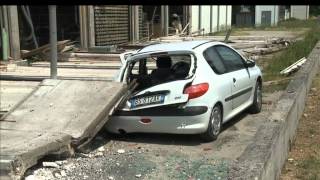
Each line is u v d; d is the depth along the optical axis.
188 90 6.67
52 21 8.07
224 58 7.64
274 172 5.13
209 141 6.93
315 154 6.46
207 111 6.72
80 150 6.49
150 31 25.23
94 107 6.86
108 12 20.08
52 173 5.73
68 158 6.27
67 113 6.84
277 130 5.56
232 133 7.37
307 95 9.81
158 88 6.80
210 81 6.86
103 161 6.22
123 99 7.02
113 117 7.09
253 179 4.13
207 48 7.31
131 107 6.94
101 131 7.44
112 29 20.52
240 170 4.34
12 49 14.52
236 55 8.14
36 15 18.56
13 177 5.27
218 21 37.22
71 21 19.27
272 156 4.95
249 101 8.30
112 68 12.24
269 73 12.98
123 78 7.43
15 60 14.19
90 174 5.73
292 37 25.62
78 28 19.08
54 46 8.20
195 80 6.73
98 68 12.29
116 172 5.79
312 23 45.53
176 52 7.06
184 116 6.66
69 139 6.27
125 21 21.80
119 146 6.91
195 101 6.66
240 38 22.91
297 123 7.61
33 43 16.84
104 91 7.17
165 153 6.51
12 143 6.00
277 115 6.25
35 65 13.38
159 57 7.31
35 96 7.41
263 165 4.45
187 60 7.07
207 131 6.80
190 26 29.84
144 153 6.54
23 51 14.89
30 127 6.60
